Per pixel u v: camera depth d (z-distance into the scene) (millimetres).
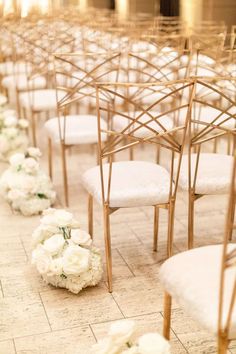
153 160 4496
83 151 4781
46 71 4629
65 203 3660
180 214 3539
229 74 4102
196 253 1869
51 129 3668
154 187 2547
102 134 3598
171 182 2520
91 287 2664
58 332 2316
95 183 2625
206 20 8094
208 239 3191
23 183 3492
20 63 6023
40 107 4469
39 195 3574
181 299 1720
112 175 2656
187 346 2232
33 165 3566
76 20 6477
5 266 2883
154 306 2512
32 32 5660
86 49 5211
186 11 8570
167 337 2086
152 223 3404
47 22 6145
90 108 4500
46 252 2592
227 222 1498
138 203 2521
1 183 3629
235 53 4410
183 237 3207
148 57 4746
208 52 4617
